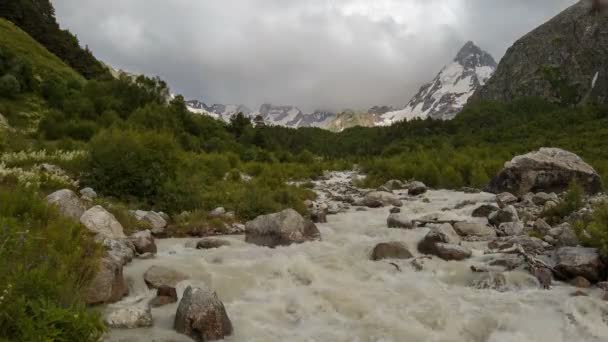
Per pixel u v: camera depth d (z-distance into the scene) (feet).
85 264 22.40
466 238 38.09
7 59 191.93
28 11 342.23
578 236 30.89
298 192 67.51
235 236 41.73
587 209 39.78
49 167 58.13
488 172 88.69
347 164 185.06
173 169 55.47
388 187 85.66
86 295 21.44
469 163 92.12
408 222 42.93
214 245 35.91
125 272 27.14
